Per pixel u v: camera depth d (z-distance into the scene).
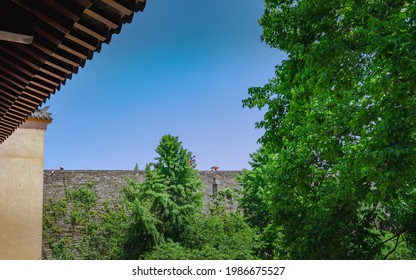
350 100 7.38
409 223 8.57
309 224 8.52
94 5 3.19
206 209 23.53
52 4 3.03
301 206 8.59
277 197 8.59
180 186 19.64
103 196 22.25
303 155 8.23
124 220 21.98
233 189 24.11
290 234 8.93
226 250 17.53
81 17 3.37
